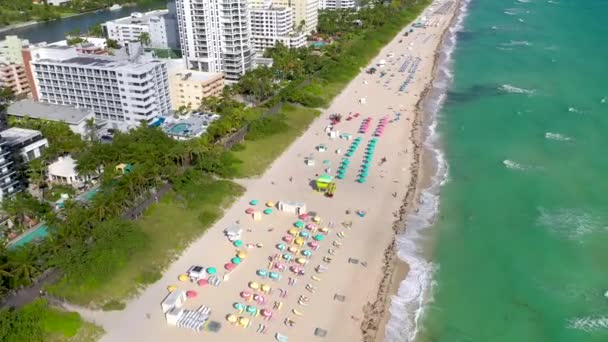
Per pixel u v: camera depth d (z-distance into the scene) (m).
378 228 149.25
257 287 122.81
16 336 103.00
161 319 114.06
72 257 121.75
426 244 142.75
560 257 136.38
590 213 153.62
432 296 123.94
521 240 143.62
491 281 128.88
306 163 190.75
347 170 184.62
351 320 114.75
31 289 118.50
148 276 126.12
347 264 133.38
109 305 117.12
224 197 163.50
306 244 140.75
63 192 163.88
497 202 162.00
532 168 181.12
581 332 113.19
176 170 166.12
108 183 153.88
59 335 108.19
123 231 131.25
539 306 120.88
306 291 123.19
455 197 165.62
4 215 149.25
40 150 178.50
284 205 155.38
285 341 107.88
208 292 122.25
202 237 144.25
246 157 191.12
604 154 188.00
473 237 145.50
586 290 125.00
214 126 197.50
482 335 112.94
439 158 192.62
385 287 125.50
